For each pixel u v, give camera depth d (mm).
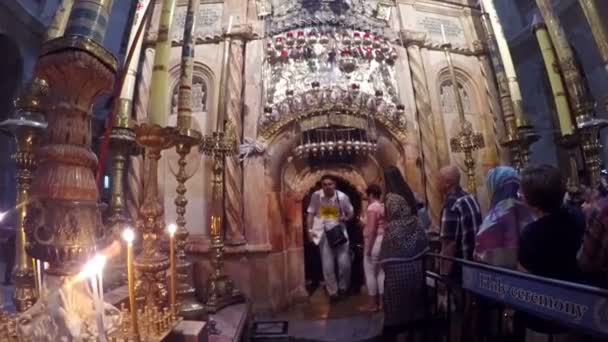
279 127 5883
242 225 5520
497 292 1951
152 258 2584
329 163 6250
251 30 6195
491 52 6715
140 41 4602
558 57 4695
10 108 6285
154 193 2719
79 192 1612
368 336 4152
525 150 5469
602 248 1489
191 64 3178
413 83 6652
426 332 2686
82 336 1549
